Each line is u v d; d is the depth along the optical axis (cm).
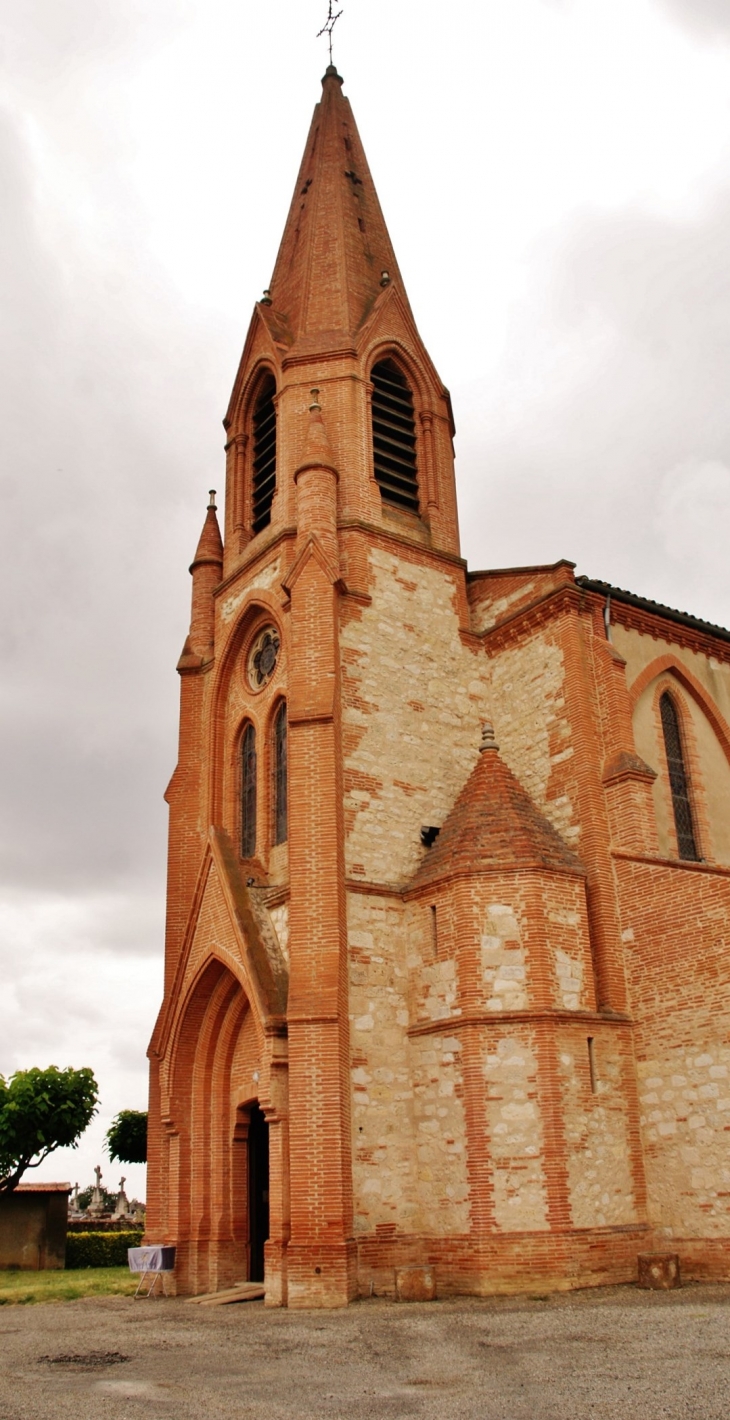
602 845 2761
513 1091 2361
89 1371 1523
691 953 2498
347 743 2830
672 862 2595
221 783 3241
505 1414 1170
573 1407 1187
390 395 3547
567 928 2555
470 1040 2419
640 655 3222
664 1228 2394
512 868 2555
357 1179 2388
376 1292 2314
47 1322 2166
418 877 2719
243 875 2864
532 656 3117
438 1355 1545
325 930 2512
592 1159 2364
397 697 2991
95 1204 6881
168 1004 3086
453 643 3200
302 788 2672
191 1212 2762
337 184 3872
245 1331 1898
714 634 3438
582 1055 2438
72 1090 4247
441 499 3447
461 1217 2334
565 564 3089
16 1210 4022
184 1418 1195
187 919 3142
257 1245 2745
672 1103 2452
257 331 3678
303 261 3759
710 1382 1268
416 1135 2498
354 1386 1353
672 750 3284
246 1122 2812
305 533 3003
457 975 2508
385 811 2823
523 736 3070
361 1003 2553
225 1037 2869
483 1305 2067
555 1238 2236
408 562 3209
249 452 3644
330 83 4259
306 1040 2402
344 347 3397
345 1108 2378
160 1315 2234
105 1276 3491
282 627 3092
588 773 2841
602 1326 1714
